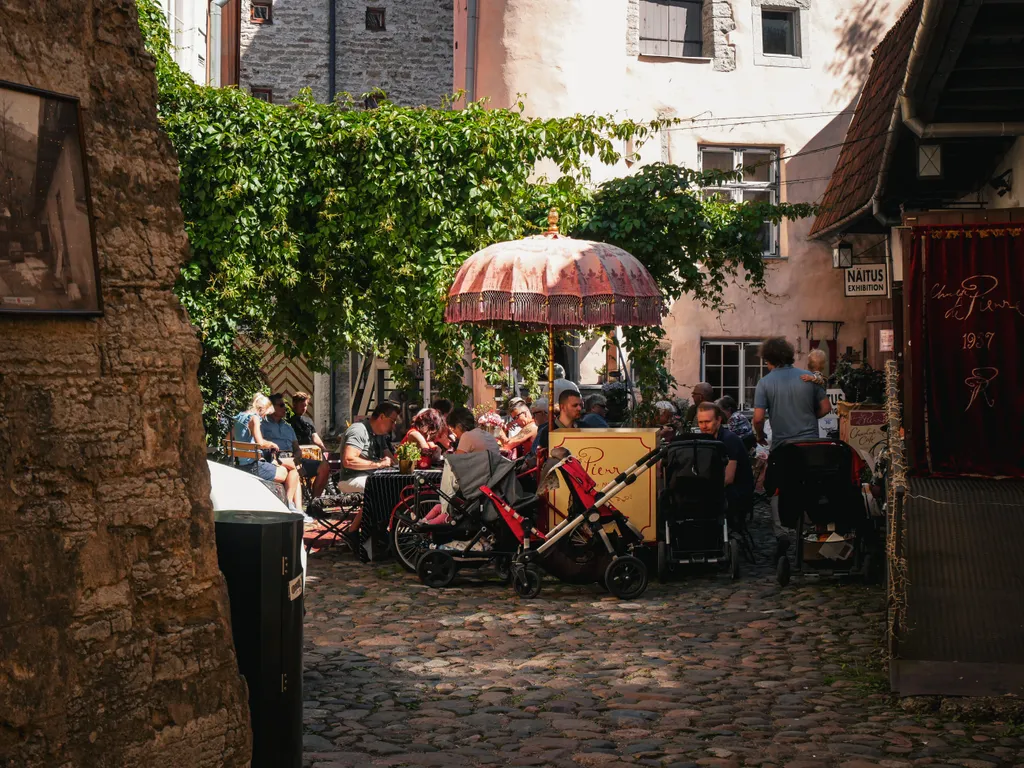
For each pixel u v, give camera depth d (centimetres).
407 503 1162
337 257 1438
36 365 358
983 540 773
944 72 1074
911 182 1545
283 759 473
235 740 423
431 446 1288
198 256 1407
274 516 495
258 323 1461
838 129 2258
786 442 1012
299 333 1481
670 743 587
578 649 805
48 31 368
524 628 876
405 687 702
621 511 1088
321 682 712
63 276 366
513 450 1433
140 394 395
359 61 3072
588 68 2070
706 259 1773
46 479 359
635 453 1098
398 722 626
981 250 981
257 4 3030
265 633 470
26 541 350
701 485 1041
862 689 690
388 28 3083
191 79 1440
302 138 1413
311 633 858
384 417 1336
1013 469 967
